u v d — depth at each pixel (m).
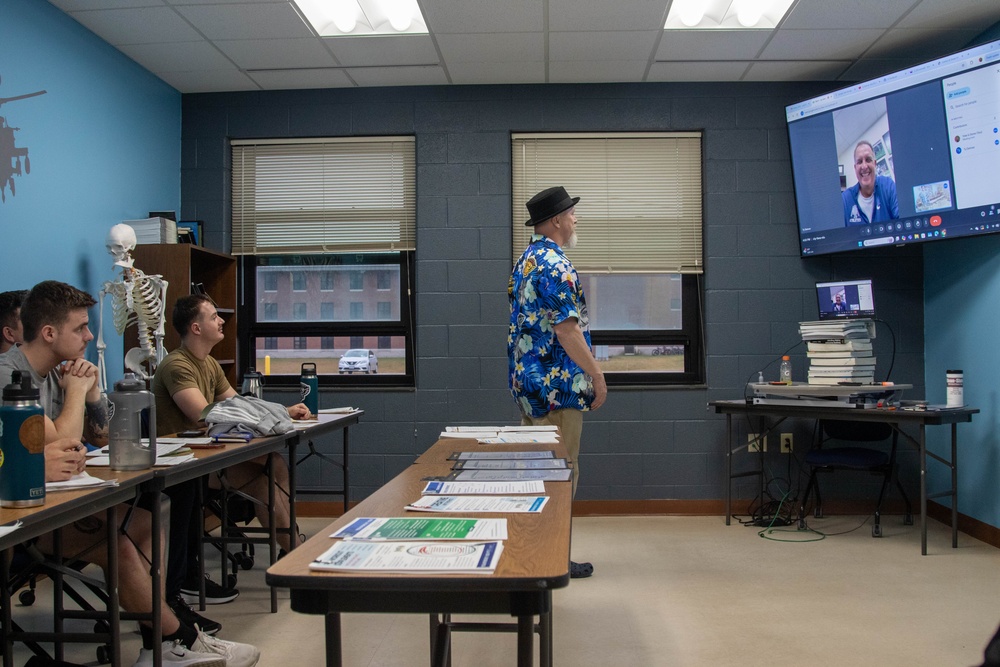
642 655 2.55
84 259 3.89
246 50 4.26
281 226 4.96
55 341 2.21
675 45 4.23
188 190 4.91
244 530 3.46
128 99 4.32
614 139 4.90
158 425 3.14
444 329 4.83
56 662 2.20
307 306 5.01
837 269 4.78
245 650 2.48
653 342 4.91
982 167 3.72
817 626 2.80
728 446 4.51
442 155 4.86
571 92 4.84
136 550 2.32
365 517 1.33
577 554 3.88
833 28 4.02
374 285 4.98
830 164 4.39
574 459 2.96
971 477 4.21
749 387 4.58
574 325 2.82
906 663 2.45
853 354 4.14
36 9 3.53
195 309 3.24
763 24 4.02
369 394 4.83
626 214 4.89
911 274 4.78
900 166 4.05
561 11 3.79
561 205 3.03
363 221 4.93
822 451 4.35
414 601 1.02
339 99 4.89
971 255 4.21
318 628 2.90
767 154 4.81
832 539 4.15
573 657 2.54
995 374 3.98
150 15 3.79
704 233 4.86
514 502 1.46
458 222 4.84
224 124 4.92
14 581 2.12
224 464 2.43
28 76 3.47
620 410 4.79
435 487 1.62
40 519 1.53
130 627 2.97
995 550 3.89
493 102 4.85
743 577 3.45
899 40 4.18
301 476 4.84
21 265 3.42
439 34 4.06
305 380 3.74
